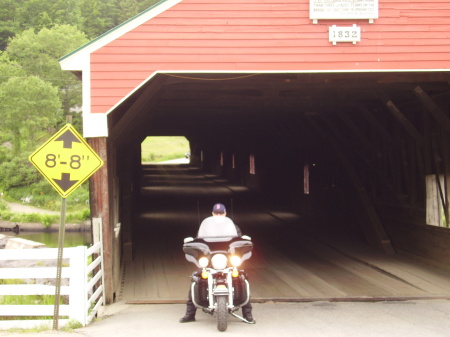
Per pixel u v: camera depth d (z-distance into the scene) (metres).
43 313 8.22
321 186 24.34
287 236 21.09
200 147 60.66
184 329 8.00
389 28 11.27
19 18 93.62
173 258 17.20
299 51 11.16
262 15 11.16
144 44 10.98
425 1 11.33
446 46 11.30
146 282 13.85
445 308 10.10
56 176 8.04
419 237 16.27
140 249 18.81
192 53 11.05
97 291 9.80
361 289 12.83
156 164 66.88
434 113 13.79
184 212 28.03
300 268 15.50
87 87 10.85
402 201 17.34
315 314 9.42
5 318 9.44
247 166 40.12
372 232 18.56
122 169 17.81
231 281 7.80
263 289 12.88
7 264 11.23
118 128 11.80
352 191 20.31
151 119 19.70
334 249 18.50
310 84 14.07
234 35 11.11
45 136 58.41
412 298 11.34
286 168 29.86
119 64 10.91
